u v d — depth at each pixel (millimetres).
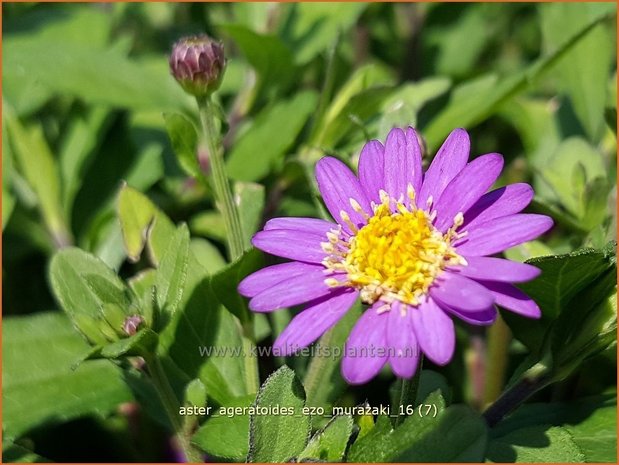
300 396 135
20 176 220
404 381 139
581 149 198
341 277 137
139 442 189
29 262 223
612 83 188
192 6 271
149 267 200
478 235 133
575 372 167
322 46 228
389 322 129
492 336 179
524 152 237
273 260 169
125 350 135
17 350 170
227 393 160
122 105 220
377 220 139
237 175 206
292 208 209
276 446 134
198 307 164
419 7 260
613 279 146
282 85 228
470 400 190
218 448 140
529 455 140
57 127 244
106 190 223
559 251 180
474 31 279
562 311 149
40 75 221
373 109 195
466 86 219
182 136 163
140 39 278
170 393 146
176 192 220
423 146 168
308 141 202
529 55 292
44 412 162
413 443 130
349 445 142
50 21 245
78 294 152
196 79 156
